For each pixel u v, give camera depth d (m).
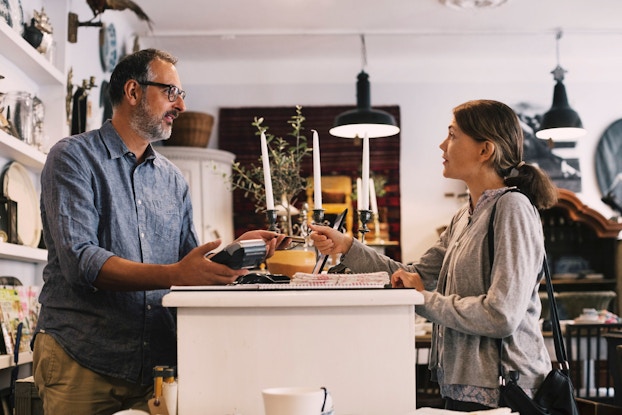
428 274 2.26
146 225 2.09
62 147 1.98
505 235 1.82
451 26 6.30
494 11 5.95
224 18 6.00
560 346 1.90
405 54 7.02
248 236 2.03
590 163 7.17
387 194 6.98
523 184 1.95
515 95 7.19
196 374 1.54
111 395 1.97
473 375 1.84
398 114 7.10
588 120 7.21
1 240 3.11
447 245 2.25
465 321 1.77
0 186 3.34
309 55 6.99
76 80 4.69
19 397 2.62
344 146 6.98
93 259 1.80
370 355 1.55
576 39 6.65
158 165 2.18
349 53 6.95
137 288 1.78
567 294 6.39
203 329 1.54
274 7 5.79
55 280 2.00
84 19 4.88
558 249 6.74
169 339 2.08
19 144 3.17
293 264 2.31
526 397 1.75
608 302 6.39
